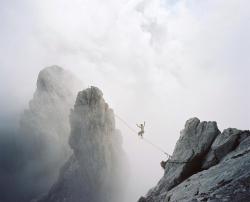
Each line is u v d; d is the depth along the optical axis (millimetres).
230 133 33469
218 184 25125
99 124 88312
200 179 28578
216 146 33062
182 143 37062
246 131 33188
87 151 89000
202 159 34312
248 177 23562
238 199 21375
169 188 33250
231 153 31391
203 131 36156
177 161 35375
